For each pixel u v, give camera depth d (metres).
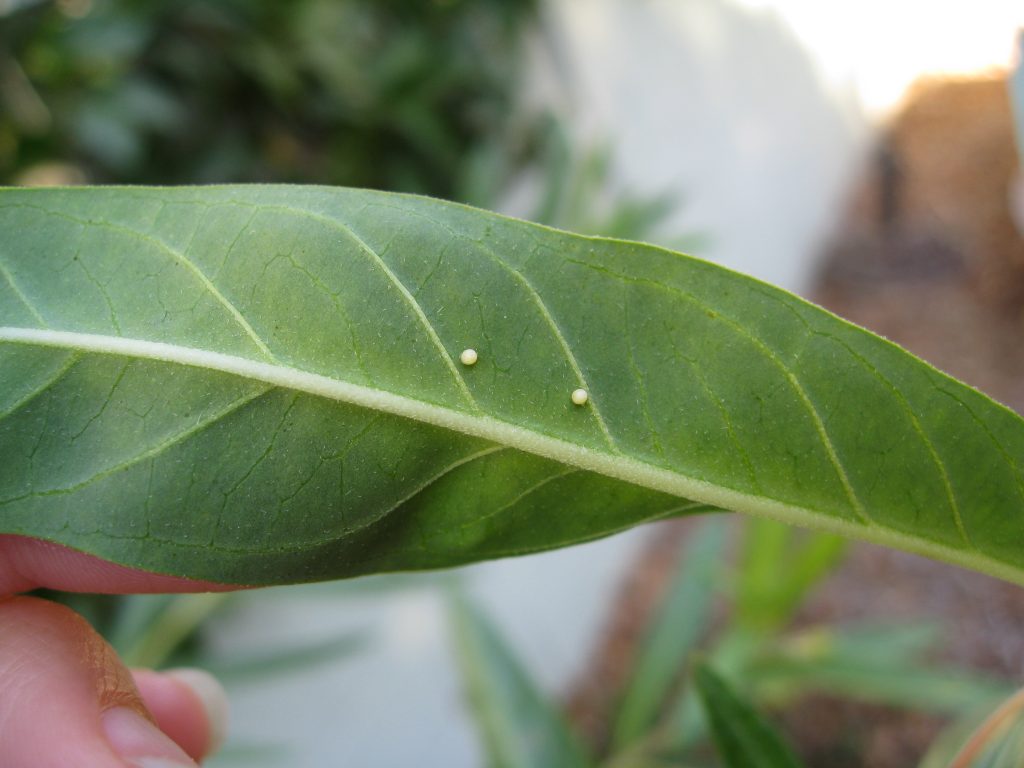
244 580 0.05
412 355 0.05
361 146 0.21
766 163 0.32
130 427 0.05
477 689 0.13
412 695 0.21
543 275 0.05
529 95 0.25
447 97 0.23
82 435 0.05
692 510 0.05
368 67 0.21
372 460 0.05
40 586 0.07
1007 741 0.07
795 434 0.05
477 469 0.05
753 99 0.32
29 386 0.05
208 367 0.05
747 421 0.05
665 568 0.26
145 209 0.06
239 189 0.06
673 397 0.05
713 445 0.05
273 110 0.21
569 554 0.24
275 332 0.05
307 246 0.06
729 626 0.22
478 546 0.06
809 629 0.21
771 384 0.05
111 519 0.05
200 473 0.05
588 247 0.05
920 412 0.05
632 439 0.05
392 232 0.06
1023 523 0.05
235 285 0.06
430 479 0.05
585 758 0.12
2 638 0.06
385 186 0.21
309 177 0.21
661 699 0.18
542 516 0.05
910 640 0.16
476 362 0.05
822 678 0.15
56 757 0.05
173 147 0.20
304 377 0.05
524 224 0.05
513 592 0.22
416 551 0.06
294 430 0.05
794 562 0.15
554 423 0.05
